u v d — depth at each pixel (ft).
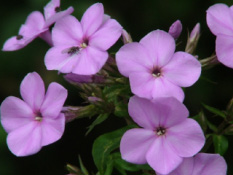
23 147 0.84
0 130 1.15
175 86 0.80
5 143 1.16
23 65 1.22
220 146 0.90
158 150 0.80
